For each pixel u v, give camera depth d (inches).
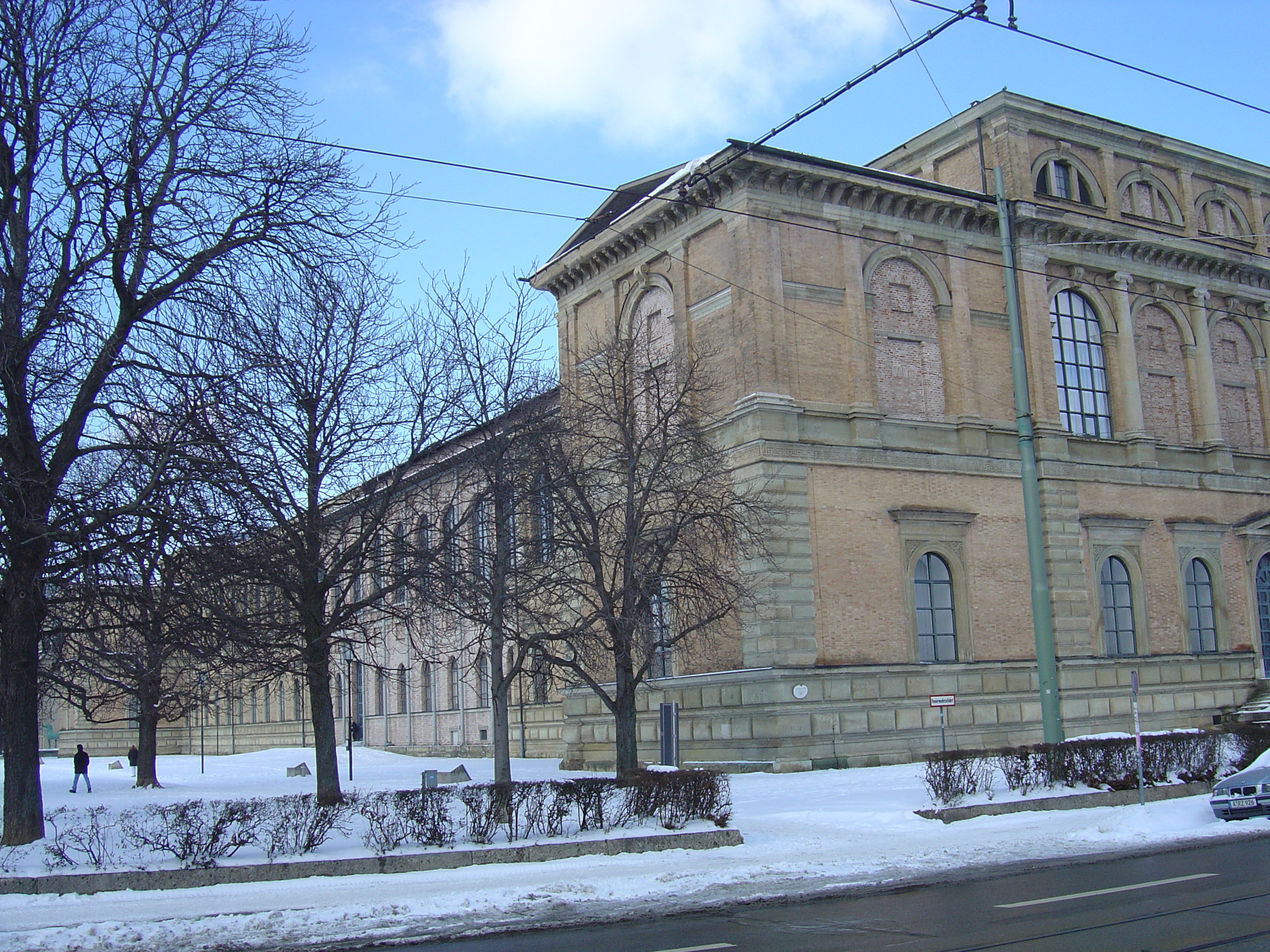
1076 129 1766.7
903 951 435.2
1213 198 1931.6
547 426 1090.1
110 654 788.6
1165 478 1756.9
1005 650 1542.8
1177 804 868.6
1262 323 1961.1
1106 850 711.7
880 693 1425.9
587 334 1749.5
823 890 601.0
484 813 741.9
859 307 1512.1
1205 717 1707.7
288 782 1704.0
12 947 502.3
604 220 1734.7
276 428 877.2
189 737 3385.8
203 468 783.1
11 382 736.3
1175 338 1854.1
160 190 780.0
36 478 747.4
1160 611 1711.4
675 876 640.4
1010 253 1149.1
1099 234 1739.7
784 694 1360.7
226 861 678.5
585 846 725.9
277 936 516.1
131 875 644.1
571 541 1154.0
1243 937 434.0
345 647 1202.6
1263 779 790.5
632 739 1117.7
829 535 1437.0
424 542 1021.8
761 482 1398.9
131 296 791.7
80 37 784.9
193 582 788.6
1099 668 1614.2
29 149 766.5
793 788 1165.7
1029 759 957.8
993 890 579.5
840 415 1476.4
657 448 1190.3
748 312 1440.7
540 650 1160.8
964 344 1590.8
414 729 2413.9
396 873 679.1
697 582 1170.6
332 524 946.7
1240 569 1822.1
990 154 1705.2
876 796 1041.5
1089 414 1723.7
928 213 1590.8
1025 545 1592.0
